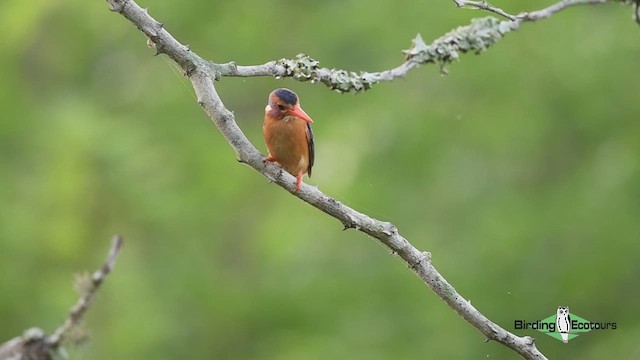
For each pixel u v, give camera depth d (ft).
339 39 55.77
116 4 18.43
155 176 54.65
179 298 52.31
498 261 46.70
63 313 49.14
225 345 51.55
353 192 49.06
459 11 52.54
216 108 18.81
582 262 46.75
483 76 52.03
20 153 56.03
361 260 50.11
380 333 46.96
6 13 58.70
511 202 49.19
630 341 44.86
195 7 57.82
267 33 57.41
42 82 60.80
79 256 52.60
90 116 56.03
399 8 54.39
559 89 51.13
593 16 51.93
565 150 51.37
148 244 54.19
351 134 52.03
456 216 49.16
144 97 58.44
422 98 53.01
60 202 53.06
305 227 50.80
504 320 45.52
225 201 54.54
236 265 54.65
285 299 50.21
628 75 50.80
